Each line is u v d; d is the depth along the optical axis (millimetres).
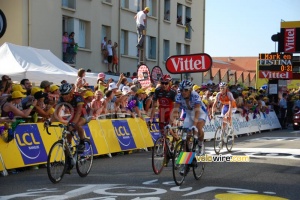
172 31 30625
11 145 8172
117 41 24906
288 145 13711
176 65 10281
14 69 12492
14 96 8180
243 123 18250
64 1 21141
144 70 15086
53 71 13328
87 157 7883
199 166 7715
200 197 6238
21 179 7535
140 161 9945
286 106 23531
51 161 7051
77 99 7398
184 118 8594
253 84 63094
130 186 6953
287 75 24531
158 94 8836
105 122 10914
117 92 11695
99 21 23391
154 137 12758
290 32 24234
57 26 20375
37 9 19266
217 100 11672
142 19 18281
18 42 18688
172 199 6074
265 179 7785
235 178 7844
